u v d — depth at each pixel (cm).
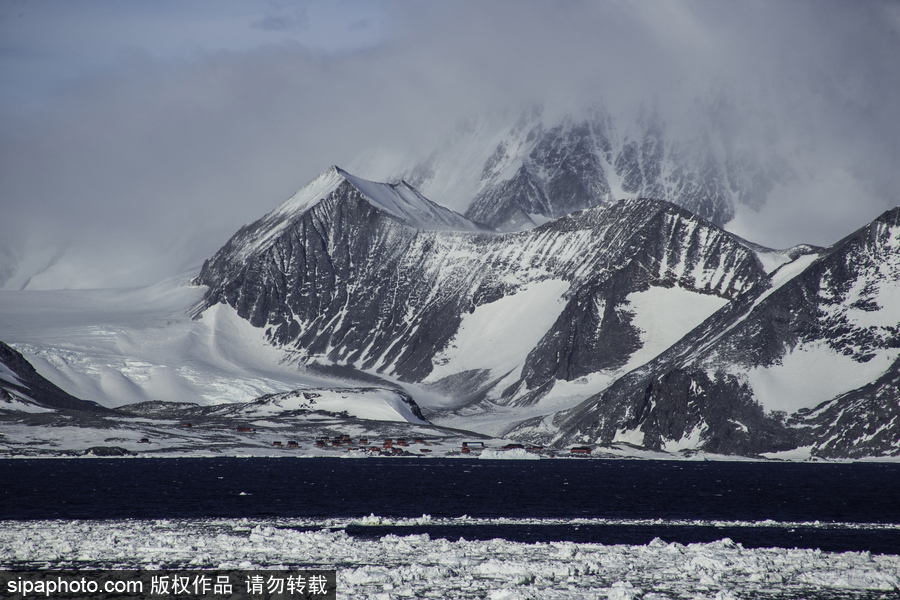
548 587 6975
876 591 6994
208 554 8288
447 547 8800
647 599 6650
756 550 8725
